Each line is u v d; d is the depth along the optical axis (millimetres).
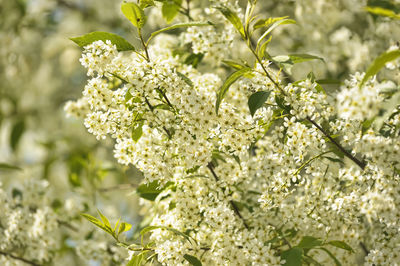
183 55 4523
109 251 4898
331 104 3256
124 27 7141
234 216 3545
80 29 8500
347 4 5340
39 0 8695
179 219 3664
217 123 3414
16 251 5066
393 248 3387
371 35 5242
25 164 8664
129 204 6938
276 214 3893
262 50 3320
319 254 3816
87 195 5965
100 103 3398
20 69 8570
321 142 3266
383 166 3025
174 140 3436
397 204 3018
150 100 3504
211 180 3758
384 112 2848
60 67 8781
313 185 3496
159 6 4480
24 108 8977
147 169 3479
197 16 4746
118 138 3461
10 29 8484
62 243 5961
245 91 3650
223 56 4164
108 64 3299
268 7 5750
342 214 3395
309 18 5414
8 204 4930
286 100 3197
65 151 7938
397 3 4562
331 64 5457
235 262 3348
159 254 3369
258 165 3561
